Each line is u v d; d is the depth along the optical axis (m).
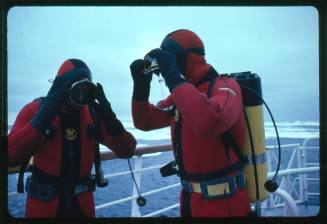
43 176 1.77
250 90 1.71
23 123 1.79
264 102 1.71
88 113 1.92
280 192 1.76
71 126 1.82
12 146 1.61
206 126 1.46
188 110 1.48
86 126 1.87
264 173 1.74
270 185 1.64
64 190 1.77
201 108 1.46
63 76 1.75
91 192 1.88
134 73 1.96
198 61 1.74
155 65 1.64
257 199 1.68
